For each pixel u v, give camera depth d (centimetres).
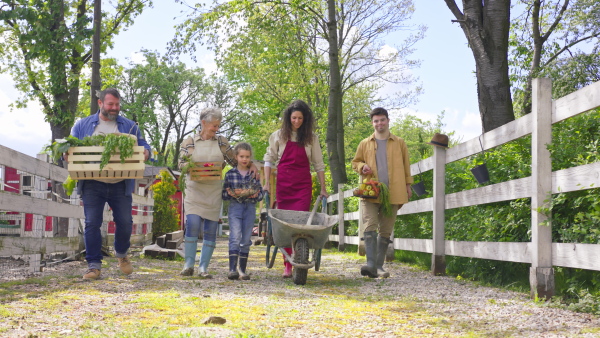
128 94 4662
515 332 351
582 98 426
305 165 684
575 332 346
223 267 834
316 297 502
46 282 550
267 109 3759
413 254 936
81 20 1869
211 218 663
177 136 4956
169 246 1016
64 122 2114
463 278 672
